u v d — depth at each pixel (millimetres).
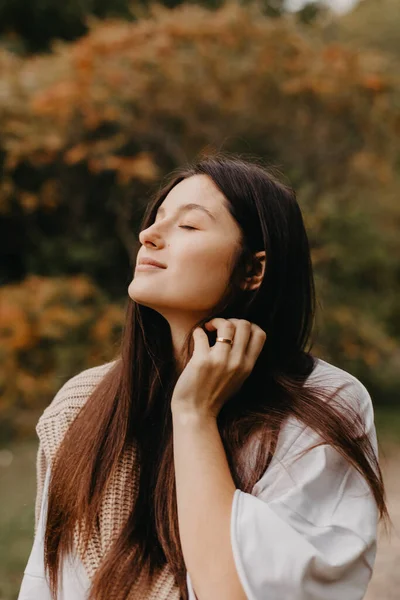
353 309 8461
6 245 8531
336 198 8547
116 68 7664
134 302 1373
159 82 7734
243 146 8484
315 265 8141
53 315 6969
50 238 8328
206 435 1183
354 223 8453
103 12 9922
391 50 15680
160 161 8250
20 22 9844
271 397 1282
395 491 5242
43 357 7012
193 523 1100
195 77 7781
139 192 7969
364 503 1171
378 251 8602
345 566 1079
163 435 1312
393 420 8180
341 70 8188
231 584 1054
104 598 1188
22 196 7836
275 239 1321
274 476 1170
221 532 1082
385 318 8938
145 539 1235
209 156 1412
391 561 3895
